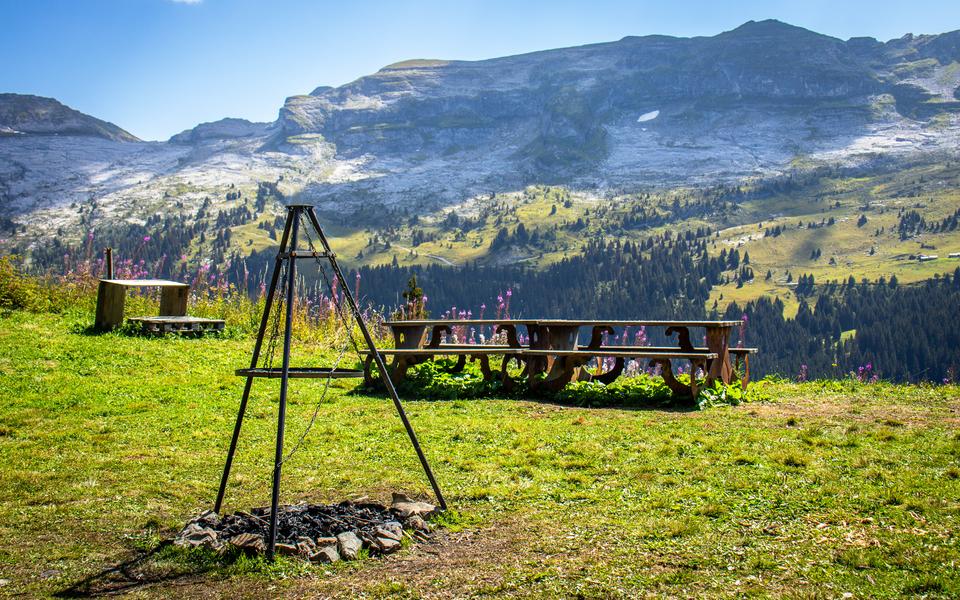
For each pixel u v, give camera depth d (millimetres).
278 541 7086
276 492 6918
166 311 23828
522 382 15742
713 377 14391
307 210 7641
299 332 23766
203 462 10391
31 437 11562
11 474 9508
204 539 7164
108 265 24406
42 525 7820
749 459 9586
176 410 13883
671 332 15719
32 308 25875
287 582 6355
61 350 19000
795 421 11969
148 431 12227
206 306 26891
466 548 7016
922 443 10258
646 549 6754
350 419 13289
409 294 23688
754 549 6633
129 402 14359
